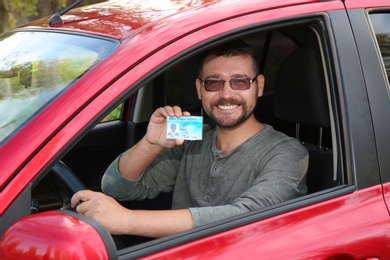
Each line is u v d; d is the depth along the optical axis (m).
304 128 3.16
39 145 2.03
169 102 4.07
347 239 2.34
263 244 2.21
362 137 2.50
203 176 2.87
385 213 2.45
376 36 2.71
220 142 2.84
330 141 3.03
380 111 2.56
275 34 4.18
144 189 2.95
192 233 2.15
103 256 1.82
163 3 2.72
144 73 2.19
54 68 2.41
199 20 2.37
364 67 2.58
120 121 3.98
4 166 2.00
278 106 2.87
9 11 7.47
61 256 1.77
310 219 2.33
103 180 2.87
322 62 2.58
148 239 2.85
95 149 3.84
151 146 2.70
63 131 2.05
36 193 3.31
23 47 2.70
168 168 3.00
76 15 2.83
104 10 2.79
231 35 2.37
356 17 2.64
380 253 2.41
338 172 2.50
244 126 2.77
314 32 2.58
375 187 2.49
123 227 2.25
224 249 2.16
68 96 2.12
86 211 2.27
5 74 2.54
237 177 2.75
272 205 2.45
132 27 2.44
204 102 2.77
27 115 2.22
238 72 2.70
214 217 2.37
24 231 1.85
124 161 2.79
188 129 2.45
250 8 2.46
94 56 2.34
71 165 3.75
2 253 1.86
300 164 2.70
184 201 2.95
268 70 4.26
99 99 2.11
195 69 3.22
